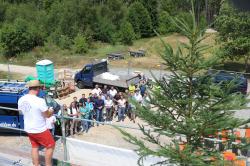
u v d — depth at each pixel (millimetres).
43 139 7297
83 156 9695
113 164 9375
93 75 31516
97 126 21781
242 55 37938
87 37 57250
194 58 7098
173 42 41781
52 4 69000
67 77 36594
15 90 19922
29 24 59562
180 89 7391
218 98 7117
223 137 7398
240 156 8773
